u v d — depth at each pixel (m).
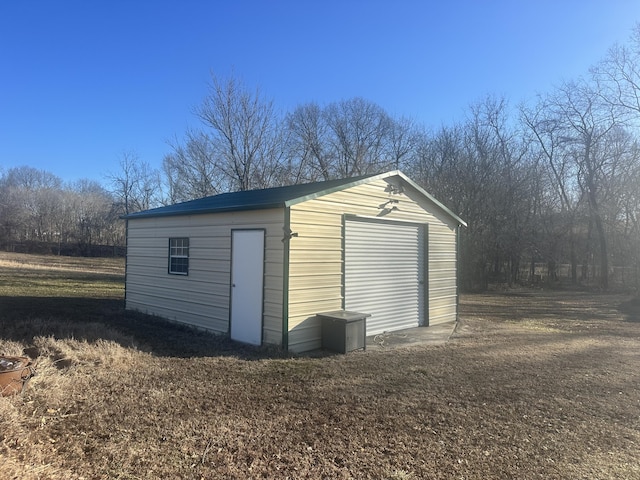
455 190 25.41
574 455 4.03
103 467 3.50
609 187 26.86
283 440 4.18
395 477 3.55
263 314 8.23
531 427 4.68
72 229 49.25
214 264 9.41
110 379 5.72
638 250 25.59
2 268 24.45
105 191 52.62
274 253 8.10
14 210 47.94
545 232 26.89
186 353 7.51
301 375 6.41
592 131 26.83
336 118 33.75
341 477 3.53
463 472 3.67
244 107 29.27
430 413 5.03
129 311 11.93
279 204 7.86
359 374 6.58
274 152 30.52
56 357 6.22
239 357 7.34
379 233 10.17
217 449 3.93
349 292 9.30
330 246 8.77
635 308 16.55
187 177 31.41
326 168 33.22
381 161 33.94
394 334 10.17
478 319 13.05
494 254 25.45
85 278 21.78
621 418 5.00
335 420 4.73
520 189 25.72
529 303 18.03
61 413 4.52
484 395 5.73
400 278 10.78
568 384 6.31
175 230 10.62
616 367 7.34
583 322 12.91
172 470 3.52
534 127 28.52
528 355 8.17
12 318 9.96
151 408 4.82
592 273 29.00
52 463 3.48
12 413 4.14
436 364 7.33
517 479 3.57
